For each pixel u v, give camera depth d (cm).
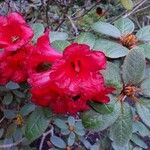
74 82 23
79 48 23
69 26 52
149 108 28
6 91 46
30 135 29
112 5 59
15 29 27
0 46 26
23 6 54
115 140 28
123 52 30
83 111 27
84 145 53
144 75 30
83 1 57
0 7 53
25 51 26
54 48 28
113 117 27
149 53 31
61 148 51
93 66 23
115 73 28
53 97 25
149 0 56
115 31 32
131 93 28
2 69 27
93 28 32
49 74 23
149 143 61
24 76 27
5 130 50
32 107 42
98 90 23
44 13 53
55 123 48
